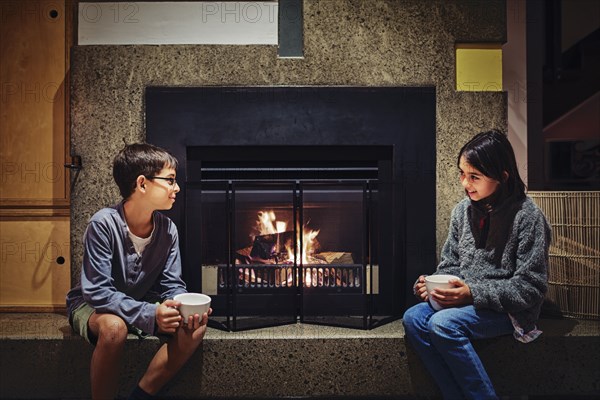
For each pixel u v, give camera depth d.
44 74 2.07
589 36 3.40
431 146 2.01
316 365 1.70
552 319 1.92
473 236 1.71
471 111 2.01
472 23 2.01
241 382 1.70
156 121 2.00
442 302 1.56
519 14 2.30
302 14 2.01
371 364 1.71
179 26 2.04
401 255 2.00
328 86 2.00
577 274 1.92
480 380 1.48
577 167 3.34
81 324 1.58
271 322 1.88
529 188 2.32
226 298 1.88
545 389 1.69
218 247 1.98
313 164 2.06
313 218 1.95
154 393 1.58
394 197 2.00
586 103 3.32
